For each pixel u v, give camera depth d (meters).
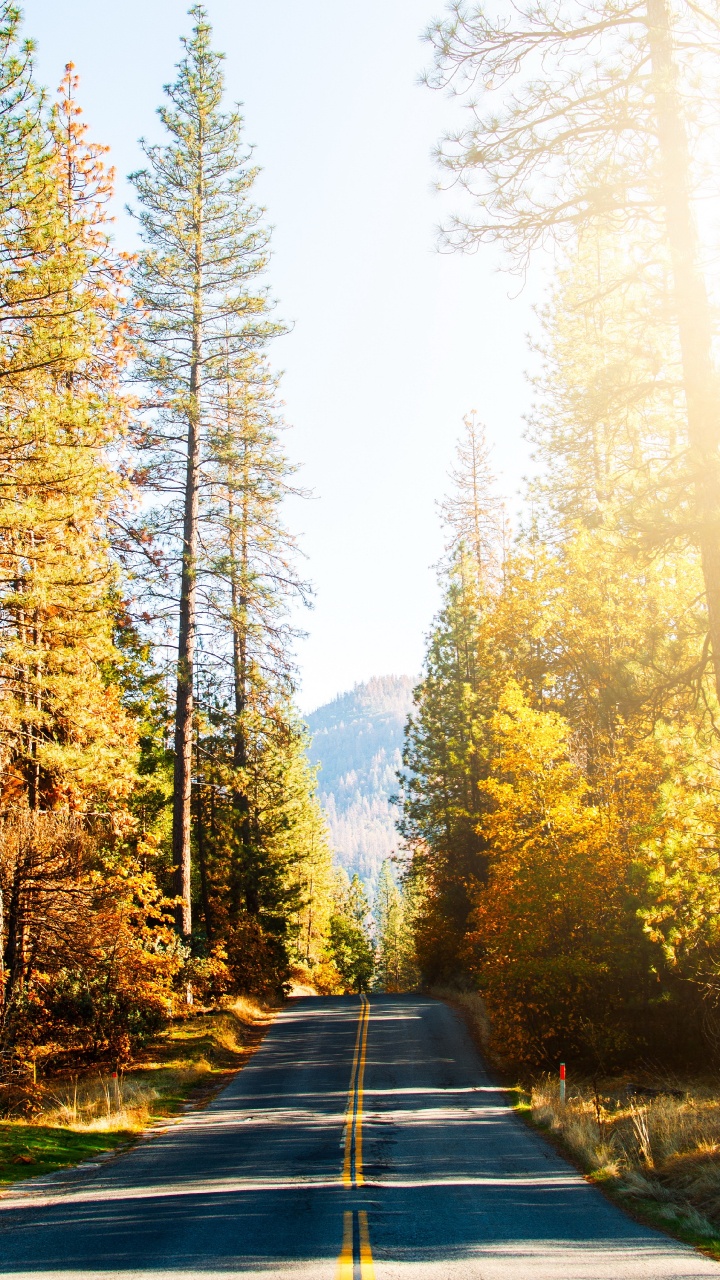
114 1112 16.05
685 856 14.20
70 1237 8.70
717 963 17.30
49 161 16.02
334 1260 7.70
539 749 20.47
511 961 19.89
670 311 10.41
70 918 18.55
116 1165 12.44
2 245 15.95
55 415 16.39
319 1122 15.23
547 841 20.27
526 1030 20.06
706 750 12.95
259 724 29.17
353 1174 11.53
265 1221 9.19
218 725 28.91
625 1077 18.48
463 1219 9.30
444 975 39.59
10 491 16.23
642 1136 12.05
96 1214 9.66
